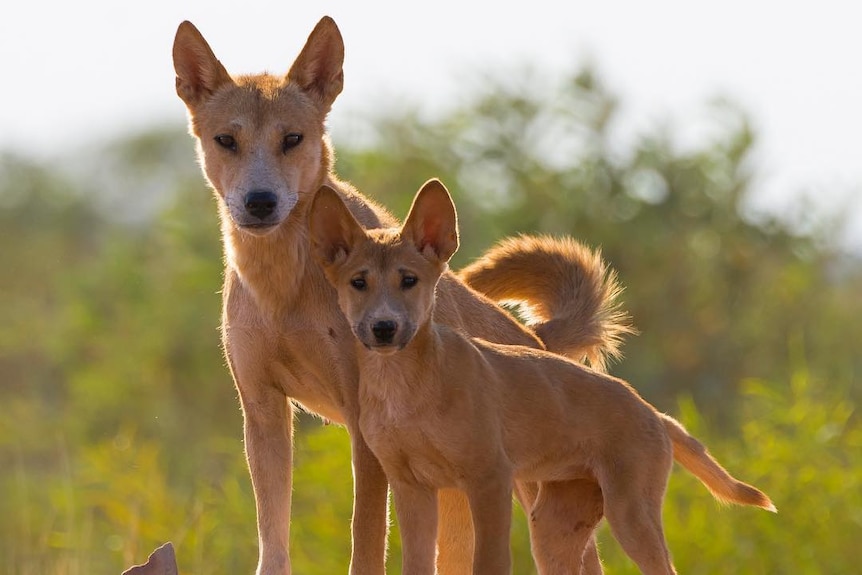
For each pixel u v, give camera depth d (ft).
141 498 64.28
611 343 46.09
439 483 35.81
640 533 36.42
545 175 102.83
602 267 46.14
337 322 37.99
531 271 46.09
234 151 39.58
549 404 36.42
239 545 61.31
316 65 40.96
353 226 36.73
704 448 39.22
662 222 102.99
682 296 102.89
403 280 35.81
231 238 38.88
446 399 34.78
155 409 99.81
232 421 100.48
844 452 66.13
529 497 41.86
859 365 101.50
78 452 90.33
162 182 162.81
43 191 153.28
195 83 40.88
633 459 36.76
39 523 65.41
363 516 37.68
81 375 104.27
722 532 61.11
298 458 67.92
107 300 110.52
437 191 36.60
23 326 112.78
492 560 34.86
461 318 41.22
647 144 104.99
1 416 97.04
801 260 106.22
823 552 62.34
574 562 38.52
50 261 133.18
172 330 102.73
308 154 39.81
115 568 60.18
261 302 38.55
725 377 101.14
